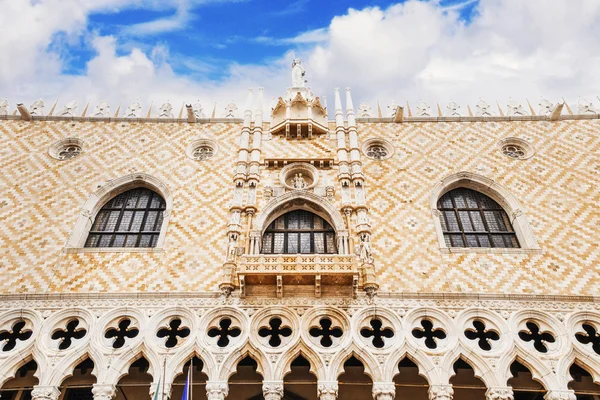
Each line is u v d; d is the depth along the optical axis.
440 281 19.00
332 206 21.58
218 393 16.11
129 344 17.41
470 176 23.03
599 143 24.27
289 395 20.30
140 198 23.17
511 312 18.09
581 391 18.75
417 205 21.83
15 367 16.97
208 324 17.94
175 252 20.09
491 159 23.83
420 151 24.25
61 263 19.64
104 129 25.53
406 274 19.22
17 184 22.70
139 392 20.62
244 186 22.56
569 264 19.50
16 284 18.88
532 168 23.33
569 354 17.05
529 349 17.16
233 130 25.64
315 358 17.02
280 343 17.86
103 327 17.80
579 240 20.31
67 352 17.12
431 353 17.08
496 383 16.34
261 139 25.00
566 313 18.05
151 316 18.05
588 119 25.59
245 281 18.59
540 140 24.66
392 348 17.22
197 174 23.33
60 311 18.12
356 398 20.42
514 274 19.22
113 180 23.00
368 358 16.98
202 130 25.61
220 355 17.09
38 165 23.61
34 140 24.83
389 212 21.47
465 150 24.28
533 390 16.77
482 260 19.73
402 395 20.53
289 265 18.41
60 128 25.50
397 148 24.41
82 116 26.06
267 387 16.28
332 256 18.70
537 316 18.03
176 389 20.39
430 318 18.08
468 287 18.83
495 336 18.38
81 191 22.53
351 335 17.45
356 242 20.22
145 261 19.77
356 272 18.06
